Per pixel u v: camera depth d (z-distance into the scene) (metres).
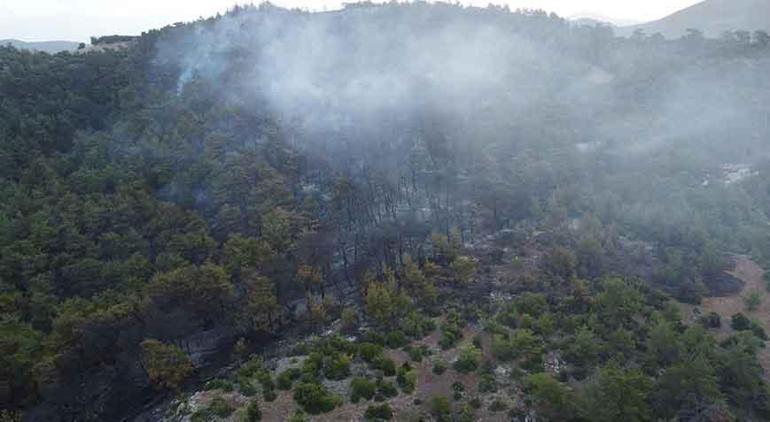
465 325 61.53
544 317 58.16
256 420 48.75
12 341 59.59
